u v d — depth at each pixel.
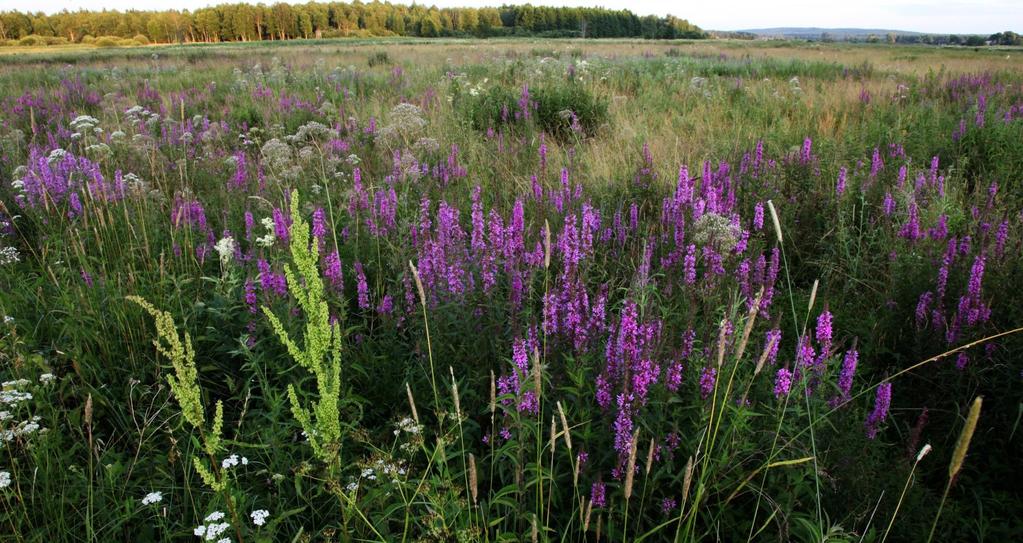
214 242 4.96
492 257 3.95
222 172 7.08
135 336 3.76
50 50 45.47
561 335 3.34
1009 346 3.41
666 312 3.32
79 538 2.60
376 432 3.32
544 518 2.75
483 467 3.07
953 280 4.05
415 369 3.53
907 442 3.07
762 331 3.70
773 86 14.18
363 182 6.69
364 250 4.89
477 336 3.56
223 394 3.68
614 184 6.30
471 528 2.24
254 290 3.86
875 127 8.25
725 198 5.48
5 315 3.57
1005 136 7.66
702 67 18.52
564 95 10.23
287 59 23.72
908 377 3.78
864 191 5.64
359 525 2.57
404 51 30.62
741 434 2.63
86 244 4.86
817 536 2.27
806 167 6.20
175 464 3.08
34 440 2.75
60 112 10.64
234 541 2.54
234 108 11.67
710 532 2.72
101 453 3.11
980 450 3.29
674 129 9.13
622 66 17.61
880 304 4.26
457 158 7.16
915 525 2.70
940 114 9.36
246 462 2.68
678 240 4.61
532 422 2.51
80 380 3.47
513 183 6.62
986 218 4.87
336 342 2.28
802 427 2.89
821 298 4.30
